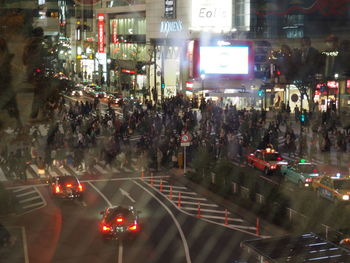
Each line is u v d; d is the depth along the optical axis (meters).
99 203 35.00
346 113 70.75
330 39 98.62
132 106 83.81
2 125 26.53
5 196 32.56
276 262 13.61
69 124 59.03
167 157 47.69
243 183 36.03
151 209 33.41
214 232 28.22
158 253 24.59
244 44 95.69
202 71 89.81
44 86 28.17
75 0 177.25
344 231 25.27
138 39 129.00
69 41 175.00
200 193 37.91
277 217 29.55
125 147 49.75
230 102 80.31
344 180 32.94
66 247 25.69
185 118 65.00
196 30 112.69
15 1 27.31
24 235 27.88
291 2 111.06
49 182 37.75
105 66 142.75
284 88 85.19
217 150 49.84
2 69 24.94
